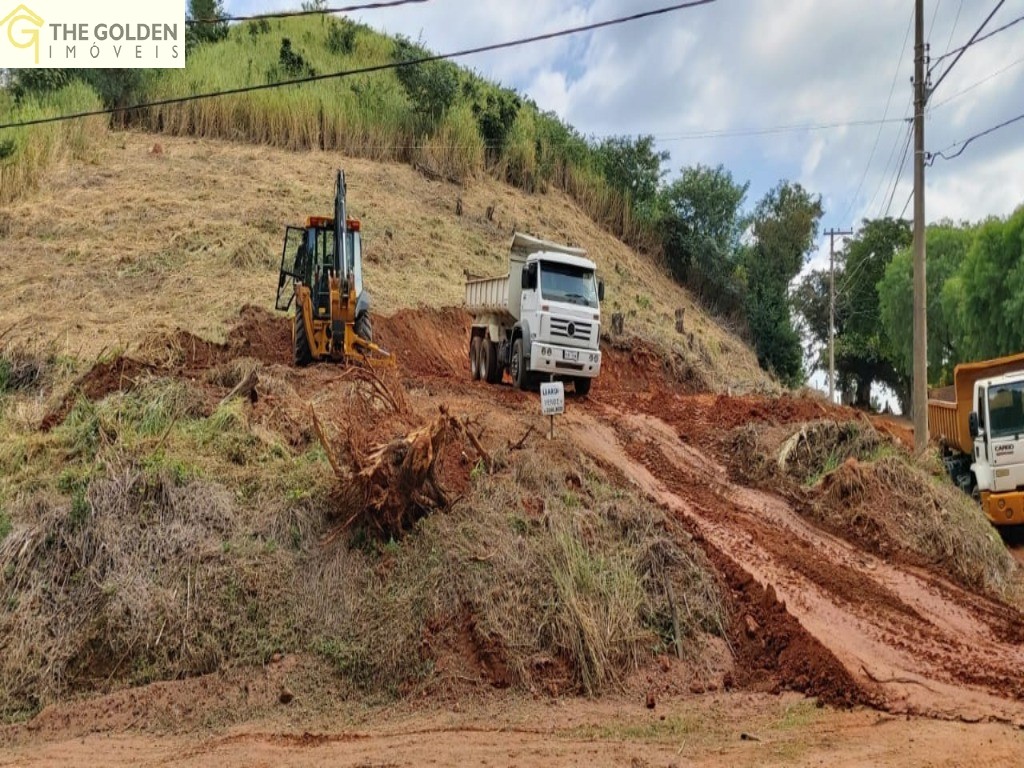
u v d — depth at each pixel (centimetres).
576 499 941
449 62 4328
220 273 2008
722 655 782
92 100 2933
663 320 3044
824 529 1121
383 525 844
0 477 901
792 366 4134
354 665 730
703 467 1310
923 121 1597
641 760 579
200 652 731
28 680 713
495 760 583
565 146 4050
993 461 1302
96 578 771
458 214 3108
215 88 3284
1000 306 3434
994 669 782
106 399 1049
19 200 2338
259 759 596
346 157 3341
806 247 4634
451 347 2108
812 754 589
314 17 4550
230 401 1045
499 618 747
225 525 827
